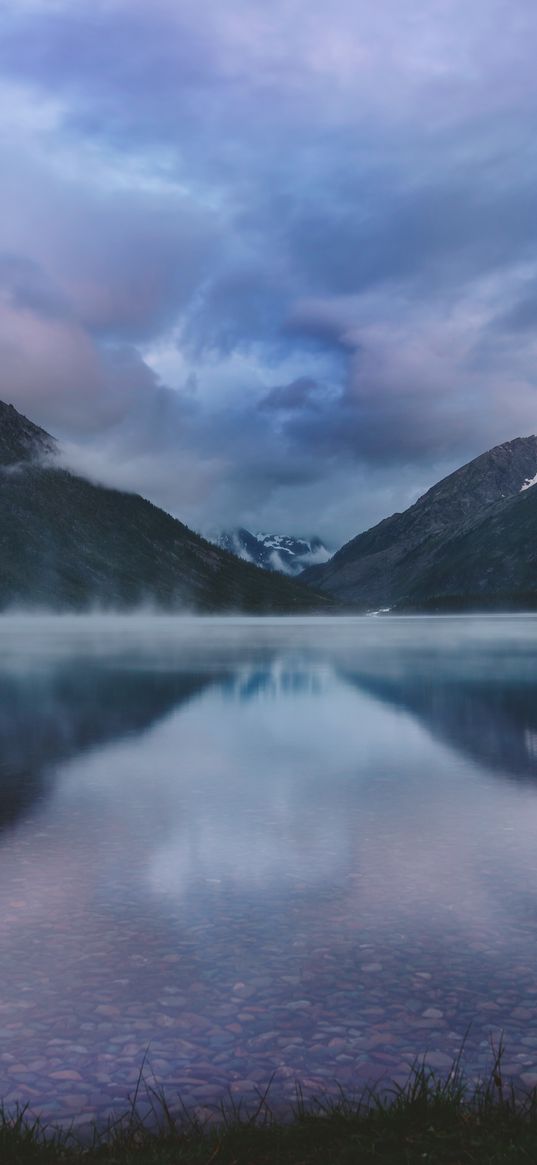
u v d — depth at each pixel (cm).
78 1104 552
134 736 2188
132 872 1035
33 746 2027
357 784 1570
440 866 1054
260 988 718
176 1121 531
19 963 770
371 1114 521
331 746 2012
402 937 824
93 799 1444
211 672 4447
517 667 4809
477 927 849
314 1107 543
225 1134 501
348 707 2836
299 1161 477
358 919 874
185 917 884
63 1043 630
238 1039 634
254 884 991
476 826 1249
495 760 1817
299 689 3466
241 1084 575
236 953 790
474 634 11438
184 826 1260
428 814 1328
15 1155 482
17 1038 637
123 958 780
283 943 813
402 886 979
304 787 1538
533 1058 602
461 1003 688
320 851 1123
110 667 4850
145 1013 675
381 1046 622
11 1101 556
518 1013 671
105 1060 607
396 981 729
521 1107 534
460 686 3600
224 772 1692
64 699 3106
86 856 1102
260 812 1346
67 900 935
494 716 2575
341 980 732
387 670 4588
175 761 1819
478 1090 553
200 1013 675
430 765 1764
